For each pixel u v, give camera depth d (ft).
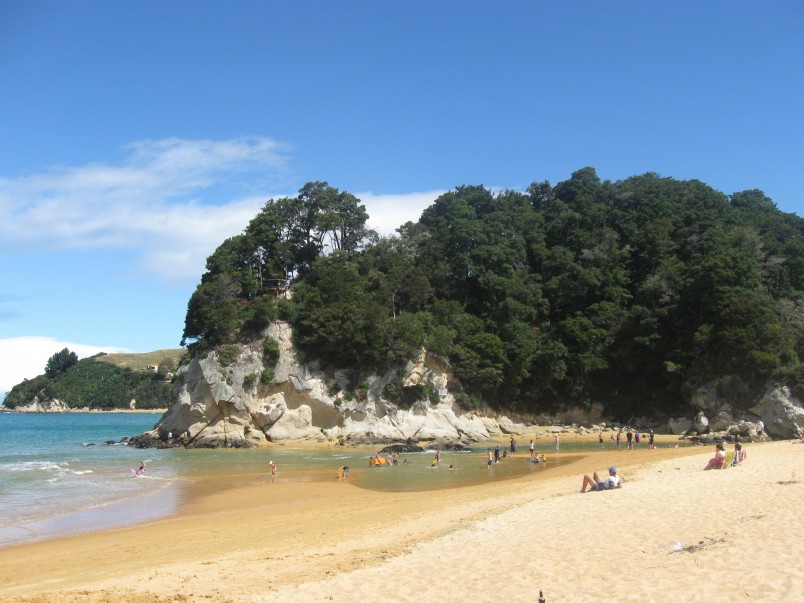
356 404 250.16
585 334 274.77
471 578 46.14
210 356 250.37
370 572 50.44
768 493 69.67
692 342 250.98
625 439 244.22
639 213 324.39
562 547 52.85
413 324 261.03
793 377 221.05
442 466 165.99
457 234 310.65
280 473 156.76
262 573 54.60
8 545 76.38
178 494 120.47
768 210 351.05
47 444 268.41
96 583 55.36
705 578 41.09
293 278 309.42
